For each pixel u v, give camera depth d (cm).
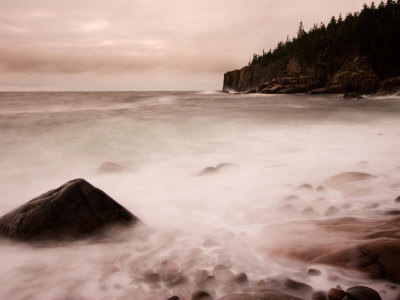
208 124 1356
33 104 2814
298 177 572
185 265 270
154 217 412
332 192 456
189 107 2534
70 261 294
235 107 2561
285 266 257
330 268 236
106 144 958
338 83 5750
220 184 546
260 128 1280
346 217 343
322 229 310
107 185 559
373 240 247
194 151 877
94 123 1316
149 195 504
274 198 462
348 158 702
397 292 208
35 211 347
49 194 372
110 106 2647
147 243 328
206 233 350
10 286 253
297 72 7219
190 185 548
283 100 4006
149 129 1205
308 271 241
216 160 764
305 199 442
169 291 234
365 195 420
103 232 345
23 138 1011
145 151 880
